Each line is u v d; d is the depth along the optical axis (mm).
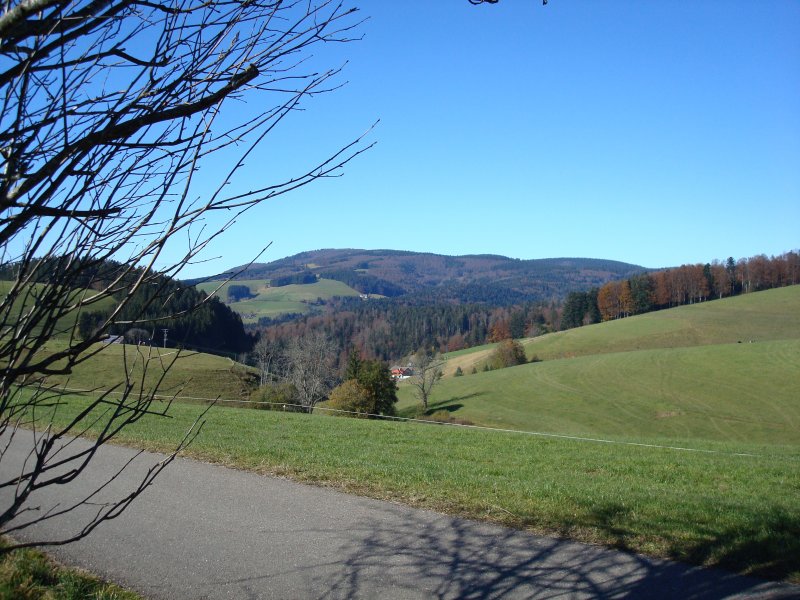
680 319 77250
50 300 1913
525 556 5789
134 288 1948
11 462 9117
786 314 73750
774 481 10141
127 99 1951
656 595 4941
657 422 43344
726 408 44375
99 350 1979
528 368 63688
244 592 5031
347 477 8773
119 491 7949
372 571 5449
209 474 8906
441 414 46125
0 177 1771
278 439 13023
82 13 1770
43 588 5023
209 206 1990
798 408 42688
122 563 5609
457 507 7332
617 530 6430
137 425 13688
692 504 7586
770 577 5250
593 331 80375
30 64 1729
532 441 14891
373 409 37031
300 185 2076
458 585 5164
